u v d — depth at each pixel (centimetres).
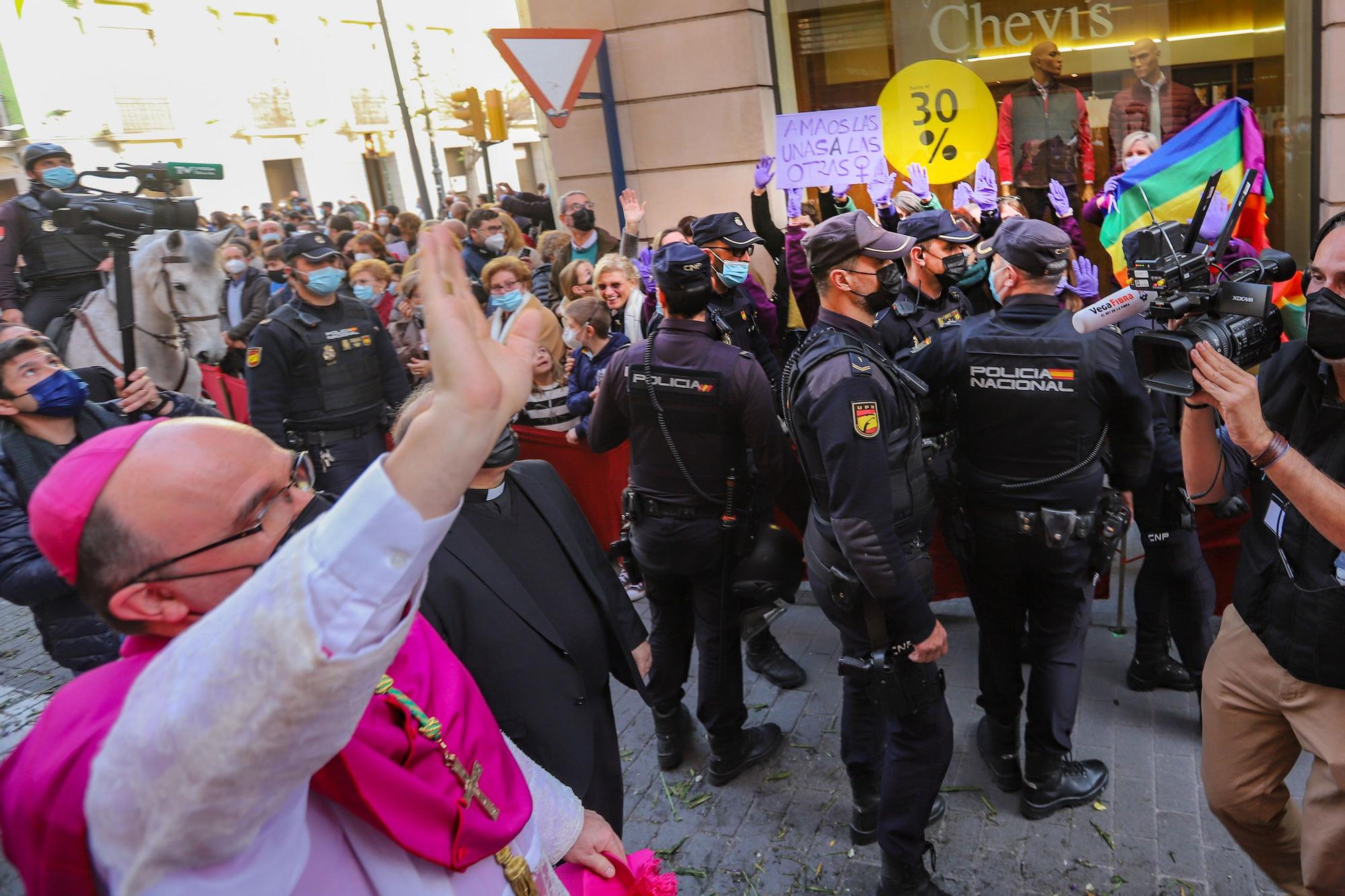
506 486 232
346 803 101
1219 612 370
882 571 235
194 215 383
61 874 84
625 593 253
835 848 297
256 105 2864
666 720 341
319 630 69
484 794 121
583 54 657
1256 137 467
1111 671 365
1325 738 191
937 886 269
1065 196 480
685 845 306
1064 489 266
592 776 230
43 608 296
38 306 516
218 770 70
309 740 72
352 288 636
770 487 307
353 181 3222
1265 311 175
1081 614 283
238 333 681
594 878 154
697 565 309
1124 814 293
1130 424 266
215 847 74
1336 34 533
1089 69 629
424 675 124
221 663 70
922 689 247
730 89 686
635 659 247
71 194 371
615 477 465
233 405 617
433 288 74
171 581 90
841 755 297
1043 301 264
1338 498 170
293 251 439
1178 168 475
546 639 219
